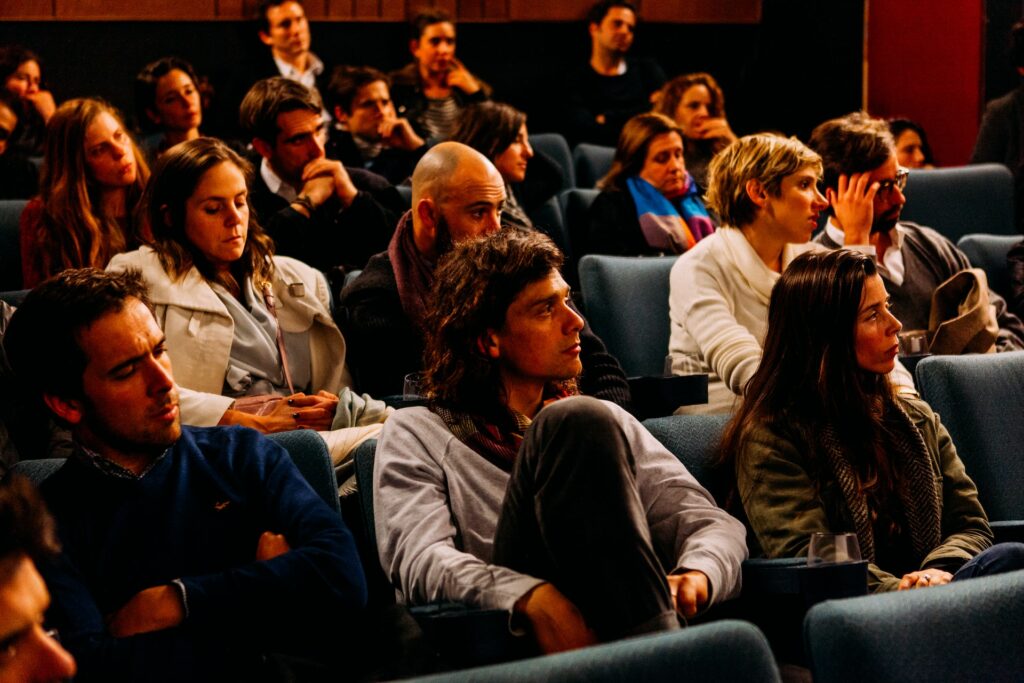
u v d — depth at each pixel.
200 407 2.25
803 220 2.67
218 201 2.43
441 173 2.43
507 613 1.49
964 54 5.35
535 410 1.87
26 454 2.25
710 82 4.50
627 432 1.87
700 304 2.67
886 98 5.50
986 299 2.81
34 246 2.90
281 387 2.50
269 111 3.32
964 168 3.95
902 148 4.83
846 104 5.52
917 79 5.44
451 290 1.85
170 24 5.02
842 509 1.94
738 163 2.70
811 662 1.08
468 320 1.81
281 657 1.52
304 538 1.62
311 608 1.56
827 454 1.96
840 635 1.08
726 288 2.69
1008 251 3.28
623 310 2.89
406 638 1.59
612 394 2.36
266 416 2.25
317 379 2.56
